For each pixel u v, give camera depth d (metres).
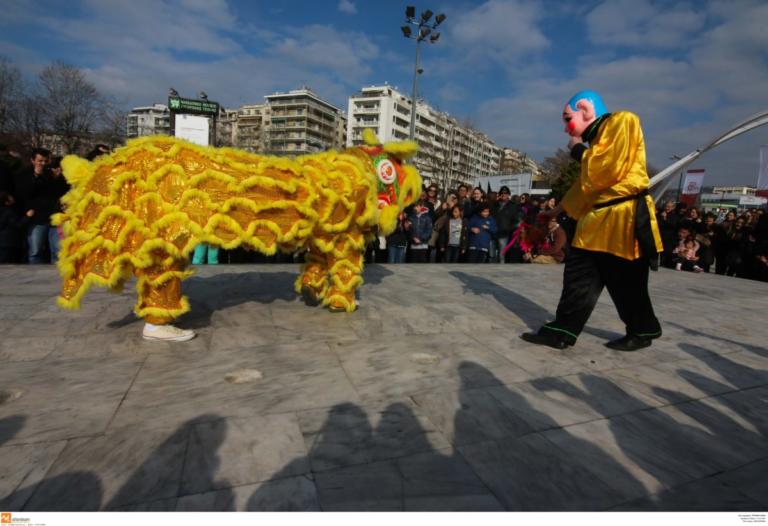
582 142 3.46
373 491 1.78
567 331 3.60
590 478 1.95
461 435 2.23
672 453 2.20
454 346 3.55
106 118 34.19
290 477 1.83
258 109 83.38
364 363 3.09
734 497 1.89
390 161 4.32
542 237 4.39
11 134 30.56
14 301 4.11
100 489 1.71
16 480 1.74
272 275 5.89
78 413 2.26
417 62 17.00
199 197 2.95
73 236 2.88
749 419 2.64
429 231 8.32
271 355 3.16
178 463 1.88
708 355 3.78
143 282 3.14
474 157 80.50
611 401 2.74
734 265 10.16
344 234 3.99
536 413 2.51
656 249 3.25
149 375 2.75
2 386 2.53
